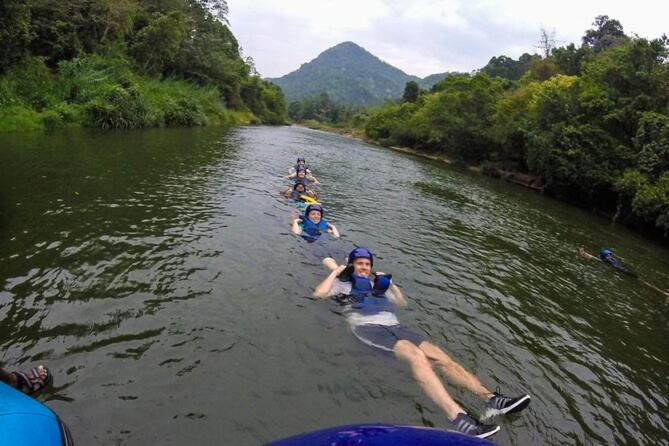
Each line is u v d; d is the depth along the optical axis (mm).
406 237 9562
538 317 6414
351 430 2680
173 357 4125
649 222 16609
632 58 21031
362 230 9562
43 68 22922
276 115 74688
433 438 2533
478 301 6547
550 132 22438
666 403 4766
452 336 5324
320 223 8820
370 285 5824
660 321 7418
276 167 16859
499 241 10719
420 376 4168
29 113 19547
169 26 35625
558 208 19250
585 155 20047
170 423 3348
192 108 34531
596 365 5324
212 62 49906
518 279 7988
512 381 4586
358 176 18562
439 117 37688
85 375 3729
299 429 3453
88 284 5309
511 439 3674
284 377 4059
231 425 3410
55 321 4457
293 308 5340
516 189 23438
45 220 7406
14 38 19578
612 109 20766
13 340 4070
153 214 8430
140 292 5258
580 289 8195
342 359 4422
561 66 37812
